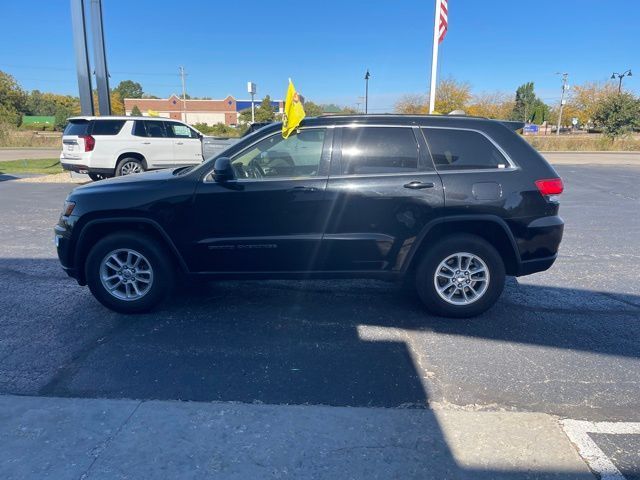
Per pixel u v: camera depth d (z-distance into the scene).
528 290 5.31
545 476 2.43
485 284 4.38
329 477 2.40
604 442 2.70
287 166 4.30
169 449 2.59
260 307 4.70
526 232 4.28
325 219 4.23
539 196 4.27
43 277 5.61
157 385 3.28
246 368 3.52
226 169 4.06
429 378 3.40
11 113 54.12
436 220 4.20
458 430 2.78
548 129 62.50
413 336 4.09
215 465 2.47
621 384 3.35
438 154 4.29
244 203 4.22
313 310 4.64
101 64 15.52
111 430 2.74
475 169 4.27
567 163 22.86
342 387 3.27
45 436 2.68
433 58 12.74
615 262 6.45
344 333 4.14
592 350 3.85
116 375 3.41
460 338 4.06
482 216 4.20
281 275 4.41
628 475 2.44
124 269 4.42
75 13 14.99
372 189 4.18
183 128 14.04
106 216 4.28
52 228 8.24
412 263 4.50
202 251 4.31
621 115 36.72
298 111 4.21
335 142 4.28
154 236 4.39
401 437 2.71
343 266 4.35
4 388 3.23
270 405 3.01
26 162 21.00
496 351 3.83
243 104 90.19
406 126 4.31
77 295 5.02
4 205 10.45
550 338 4.07
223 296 4.99
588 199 11.77
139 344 3.89
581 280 5.68
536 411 3.02
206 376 3.40
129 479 2.38
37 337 4.02
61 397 3.10
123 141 12.98
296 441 2.67
